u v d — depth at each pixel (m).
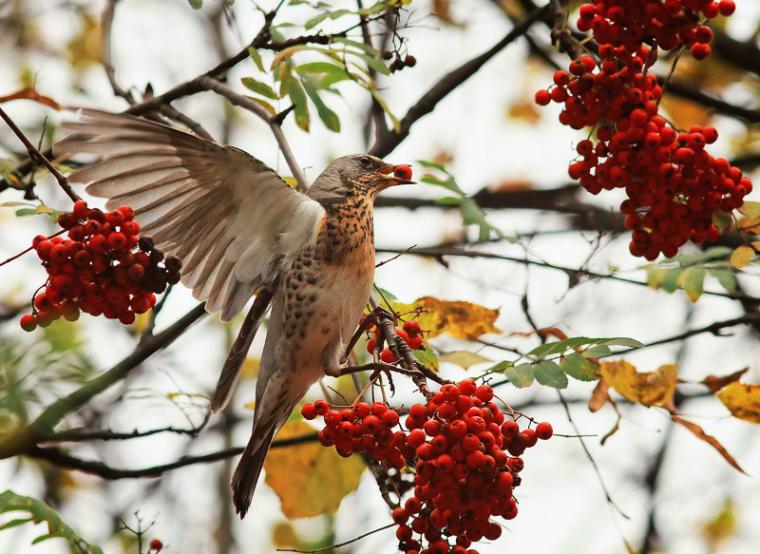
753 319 11.84
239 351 9.72
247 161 9.05
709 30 8.05
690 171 8.16
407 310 10.80
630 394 10.08
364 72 10.44
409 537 7.70
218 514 15.32
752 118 14.81
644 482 16.02
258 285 9.77
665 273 10.66
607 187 8.45
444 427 7.29
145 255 7.95
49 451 10.52
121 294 7.94
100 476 10.70
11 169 10.25
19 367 7.31
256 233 9.64
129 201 8.79
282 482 11.83
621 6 8.04
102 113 8.40
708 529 16.05
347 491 11.89
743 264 10.15
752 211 9.93
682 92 14.85
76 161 12.85
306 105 10.64
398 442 7.81
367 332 9.96
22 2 17.20
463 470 7.14
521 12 17.28
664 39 8.09
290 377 9.95
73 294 7.86
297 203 9.55
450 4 16.92
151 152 8.71
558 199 17.09
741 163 16.45
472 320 10.74
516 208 17.00
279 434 11.97
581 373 8.02
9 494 8.77
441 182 12.45
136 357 10.67
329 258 9.95
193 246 9.46
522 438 7.55
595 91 8.13
